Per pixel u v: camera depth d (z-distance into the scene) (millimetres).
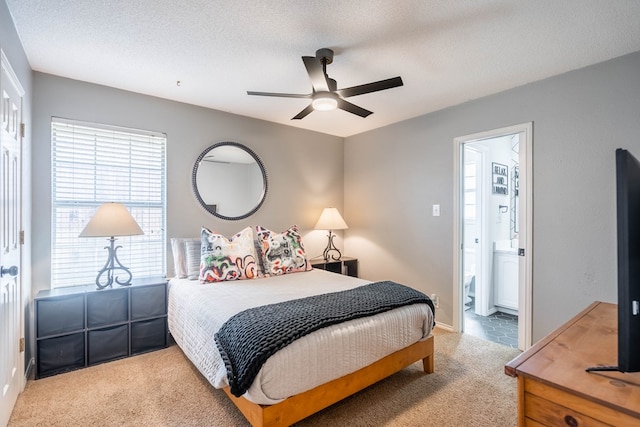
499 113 2990
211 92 3043
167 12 1851
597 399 815
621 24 1947
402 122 3867
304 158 4270
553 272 2656
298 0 1745
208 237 2938
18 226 2082
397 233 3924
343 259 4309
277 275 3184
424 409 1963
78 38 2119
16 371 2027
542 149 2723
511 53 2303
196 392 2141
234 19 1918
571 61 2418
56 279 2701
